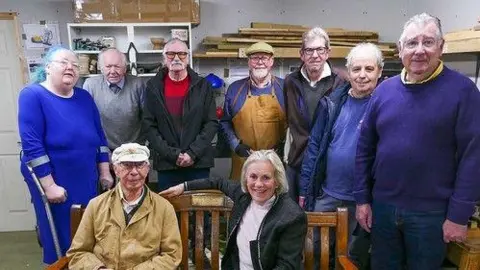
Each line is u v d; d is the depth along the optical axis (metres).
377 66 1.69
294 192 2.21
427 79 1.37
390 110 1.46
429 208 1.43
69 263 1.47
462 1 2.60
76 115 1.94
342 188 1.80
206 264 1.78
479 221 1.91
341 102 1.80
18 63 3.23
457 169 1.38
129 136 2.55
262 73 2.42
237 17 3.30
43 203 1.87
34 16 3.17
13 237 3.29
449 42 2.29
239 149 2.42
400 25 3.36
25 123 1.78
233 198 1.55
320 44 2.08
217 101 3.34
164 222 1.53
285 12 3.32
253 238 1.44
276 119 2.43
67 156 1.88
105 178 2.12
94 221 1.50
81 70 2.90
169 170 2.28
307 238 1.48
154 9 2.98
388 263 1.61
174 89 2.30
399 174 1.45
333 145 1.81
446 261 2.02
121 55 2.50
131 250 1.47
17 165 3.36
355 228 1.82
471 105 1.32
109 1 2.94
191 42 3.14
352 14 3.35
